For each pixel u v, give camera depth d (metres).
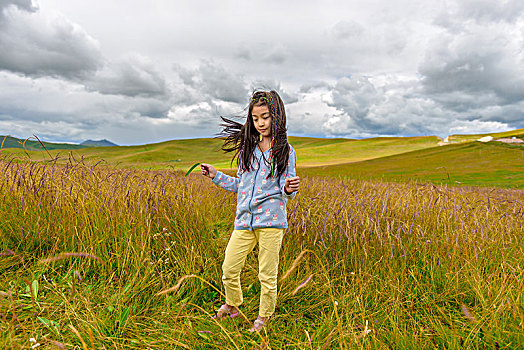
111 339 1.61
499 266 2.48
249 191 2.04
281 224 1.99
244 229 2.05
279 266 2.55
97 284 2.16
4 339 1.49
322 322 1.98
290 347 1.77
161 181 3.54
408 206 3.55
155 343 1.64
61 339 1.60
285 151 1.98
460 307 2.15
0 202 2.74
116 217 2.60
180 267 2.41
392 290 2.22
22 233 2.34
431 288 2.33
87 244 2.39
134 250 2.29
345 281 2.33
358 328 1.85
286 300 2.26
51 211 2.61
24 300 1.85
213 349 1.71
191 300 2.15
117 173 3.56
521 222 3.36
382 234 2.79
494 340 1.72
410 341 1.72
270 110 1.98
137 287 2.06
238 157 2.20
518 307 1.88
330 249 2.62
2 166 3.25
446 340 1.73
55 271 2.23
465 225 2.98
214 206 4.38
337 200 3.52
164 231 2.65
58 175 3.20
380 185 6.10
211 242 2.94
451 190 5.57
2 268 2.13
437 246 2.70
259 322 1.92
